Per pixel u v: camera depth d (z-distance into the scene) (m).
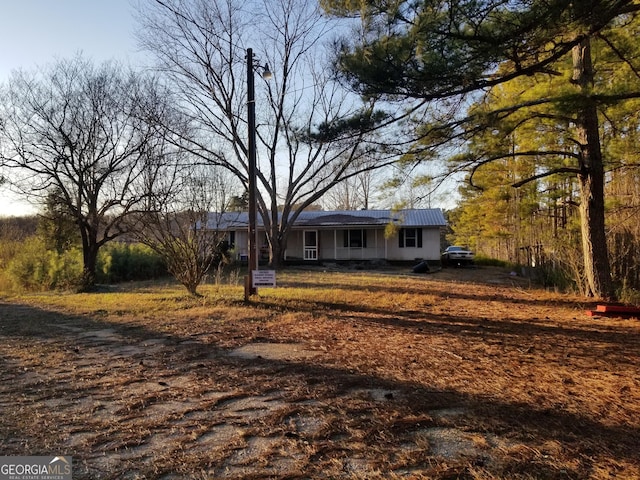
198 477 2.64
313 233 30.20
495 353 5.57
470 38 5.47
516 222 23.09
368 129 8.28
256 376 4.63
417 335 6.73
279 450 2.98
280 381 4.45
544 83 10.13
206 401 3.91
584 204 11.29
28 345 6.11
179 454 2.93
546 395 4.02
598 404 3.79
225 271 23.03
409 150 8.24
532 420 3.45
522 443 3.05
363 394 4.05
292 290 12.95
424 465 2.76
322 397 3.98
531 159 14.54
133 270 20.45
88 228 15.69
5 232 28.66
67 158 15.29
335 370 4.84
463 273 22.55
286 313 8.82
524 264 23.50
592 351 5.68
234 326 7.48
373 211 33.03
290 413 3.61
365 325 7.59
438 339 6.43
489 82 6.15
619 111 9.83
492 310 9.54
